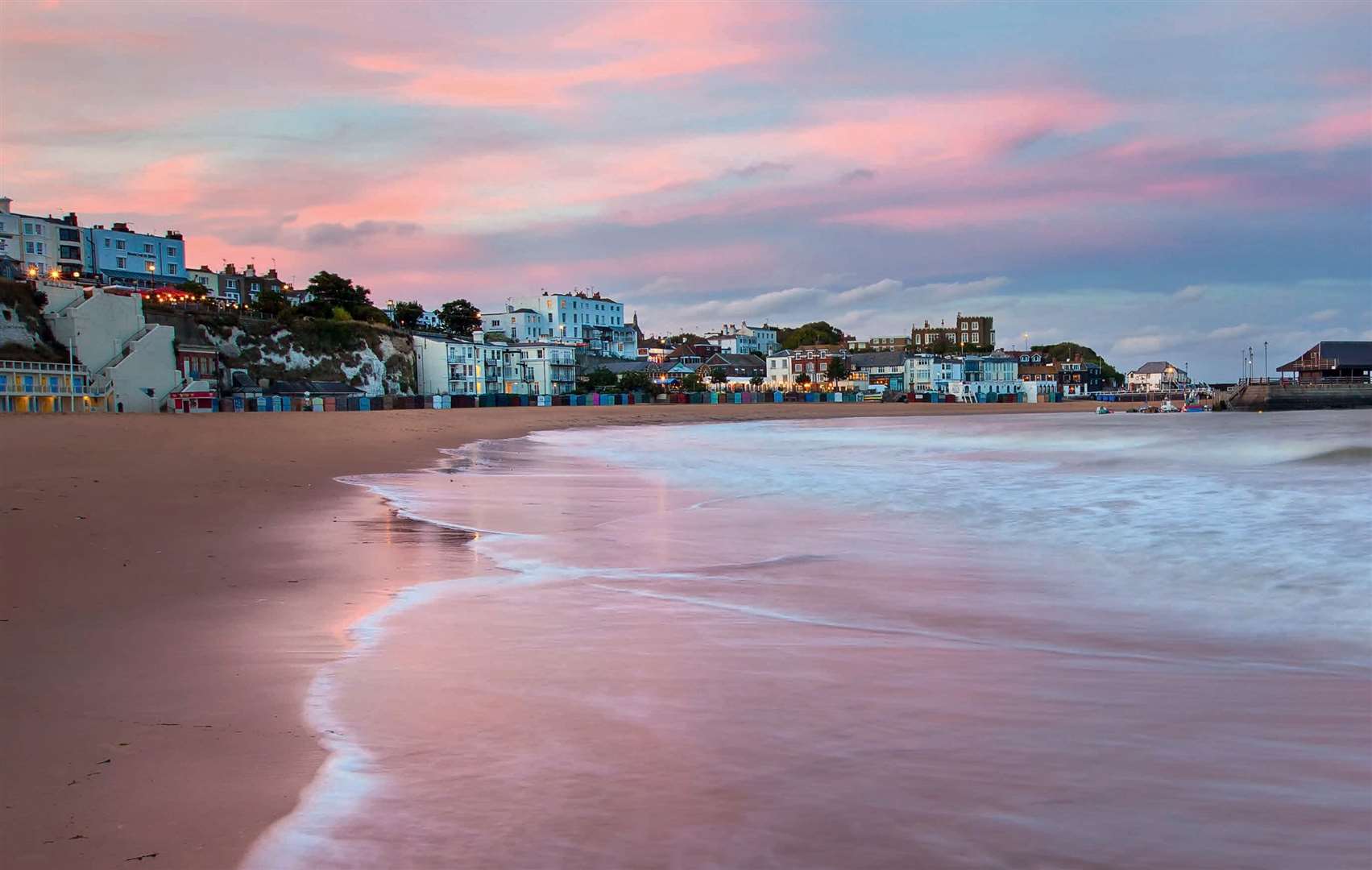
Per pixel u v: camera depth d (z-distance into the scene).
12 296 82.38
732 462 37.62
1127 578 12.44
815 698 6.90
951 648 8.55
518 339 178.75
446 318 153.25
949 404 166.62
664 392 152.12
